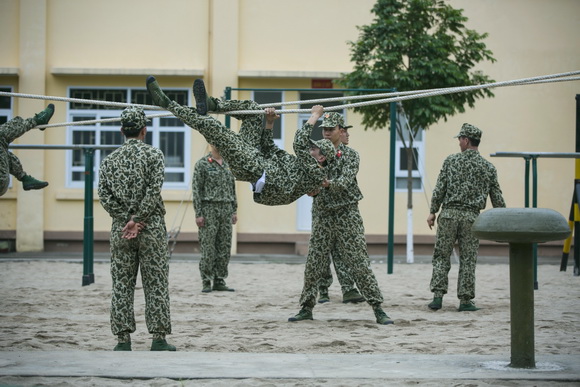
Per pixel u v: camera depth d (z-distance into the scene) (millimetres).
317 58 23016
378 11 19000
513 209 6875
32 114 22688
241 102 8844
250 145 8539
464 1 22781
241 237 22578
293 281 15414
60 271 17094
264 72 22547
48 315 10797
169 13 23016
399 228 22688
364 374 6746
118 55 23031
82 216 22734
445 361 7383
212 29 22812
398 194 22672
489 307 11773
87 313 11008
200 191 13648
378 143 22641
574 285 14836
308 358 7453
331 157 9727
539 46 22875
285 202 8539
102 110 22844
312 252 10164
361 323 10180
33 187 11312
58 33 22922
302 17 23016
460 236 11391
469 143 11461
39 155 22625
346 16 23016
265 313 11148
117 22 23047
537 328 9789
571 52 22891
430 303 11539
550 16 22875
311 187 8609
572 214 16875
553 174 22891
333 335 9312
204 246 13578
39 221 22547
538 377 6617
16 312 11047
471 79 19391
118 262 8125
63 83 22797
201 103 8461
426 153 22703
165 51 23016
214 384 6391
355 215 9977
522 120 22906
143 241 8047
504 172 22922
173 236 21438
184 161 22766
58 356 7418
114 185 8055
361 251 9992
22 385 6312
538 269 18219
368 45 18828
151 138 22781
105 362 7141
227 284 14875
